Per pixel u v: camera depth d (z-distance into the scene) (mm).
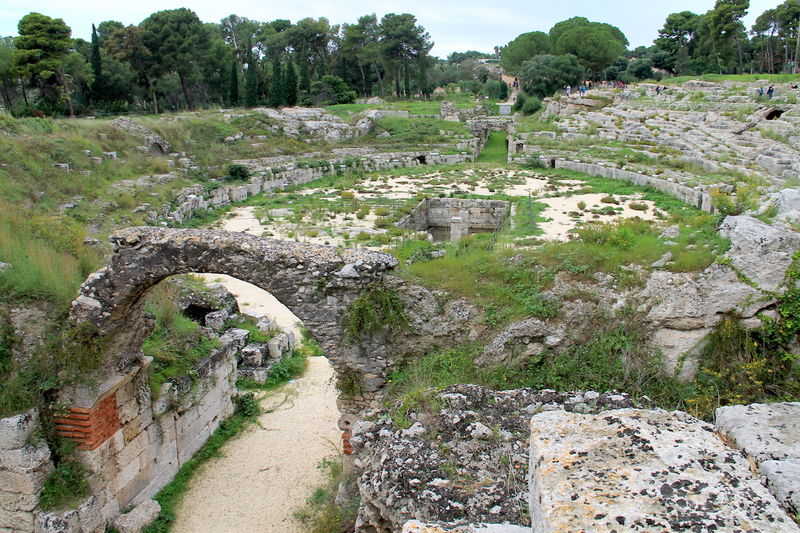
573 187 38062
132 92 64062
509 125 69062
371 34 85688
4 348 10484
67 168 29297
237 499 12328
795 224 11969
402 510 7320
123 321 11086
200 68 67812
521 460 7738
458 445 8203
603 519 3521
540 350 11328
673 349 10875
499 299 12023
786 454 4328
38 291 11328
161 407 12469
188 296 18281
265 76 71625
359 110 65750
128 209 28641
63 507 10234
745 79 57656
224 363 15148
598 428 4461
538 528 3814
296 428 15102
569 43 78688
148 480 12188
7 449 9922
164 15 59469
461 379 11039
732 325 10531
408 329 11516
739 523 3463
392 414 9719
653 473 3922
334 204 35625
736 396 9969
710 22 72875
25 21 43531
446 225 36812
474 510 7023
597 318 11406
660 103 56594
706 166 36656
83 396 10500
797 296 10266
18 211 17969
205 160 42562
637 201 31859
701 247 11812
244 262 10906
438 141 58469
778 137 38719
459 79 125438
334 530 10375
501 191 38188
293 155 49562
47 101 46312
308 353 19688
